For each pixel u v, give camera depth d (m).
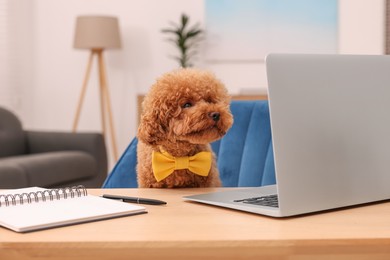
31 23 4.68
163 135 1.08
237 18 4.41
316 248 0.68
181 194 1.06
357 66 0.90
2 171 2.86
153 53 4.57
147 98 1.09
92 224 0.78
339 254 0.69
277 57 0.81
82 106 4.66
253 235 0.70
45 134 3.86
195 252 0.68
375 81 0.93
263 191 1.05
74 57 4.66
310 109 0.83
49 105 4.71
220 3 4.42
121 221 0.79
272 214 0.80
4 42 4.58
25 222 0.75
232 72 4.45
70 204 0.88
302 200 0.81
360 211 0.86
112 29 4.13
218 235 0.70
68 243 0.68
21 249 0.68
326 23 4.31
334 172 0.86
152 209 0.89
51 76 4.70
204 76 1.11
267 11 4.36
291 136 0.81
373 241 0.68
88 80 4.63
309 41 4.34
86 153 3.72
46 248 0.68
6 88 4.61
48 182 3.19
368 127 0.91
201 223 0.78
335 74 0.87
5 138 3.71
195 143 1.08
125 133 4.63
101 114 4.30
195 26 4.46
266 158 1.55
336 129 0.86
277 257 0.68
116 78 4.62
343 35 4.30
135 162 1.51
